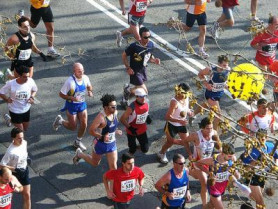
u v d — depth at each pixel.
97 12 53.12
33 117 41.94
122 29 51.22
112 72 46.50
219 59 38.94
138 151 39.72
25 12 52.50
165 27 51.56
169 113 36.84
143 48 40.59
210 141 34.44
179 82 45.88
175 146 40.25
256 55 44.22
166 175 32.31
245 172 24.44
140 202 36.12
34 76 45.59
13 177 32.47
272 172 24.17
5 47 40.09
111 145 35.75
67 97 37.81
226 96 44.47
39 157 39.00
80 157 37.25
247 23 52.53
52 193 36.56
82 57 47.72
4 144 39.69
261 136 24.94
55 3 53.94
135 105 36.31
